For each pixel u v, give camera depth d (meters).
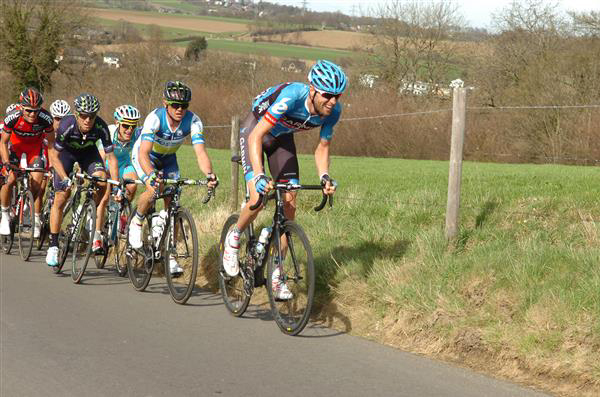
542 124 20.94
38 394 3.62
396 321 4.71
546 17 31.05
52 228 6.77
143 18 83.31
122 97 37.59
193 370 3.99
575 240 5.50
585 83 22.95
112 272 7.02
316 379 3.84
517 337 4.05
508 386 3.74
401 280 5.02
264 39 72.00
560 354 3.85
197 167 16.41
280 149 4.96
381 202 7.77
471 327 4.30
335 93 4.46
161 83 37.41
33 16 41.62
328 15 75.12
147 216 6.08
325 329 4.86
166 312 5.36
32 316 5.18
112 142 6.84
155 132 5.71
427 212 6.83
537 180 9.91
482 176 11.39
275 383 3.78
